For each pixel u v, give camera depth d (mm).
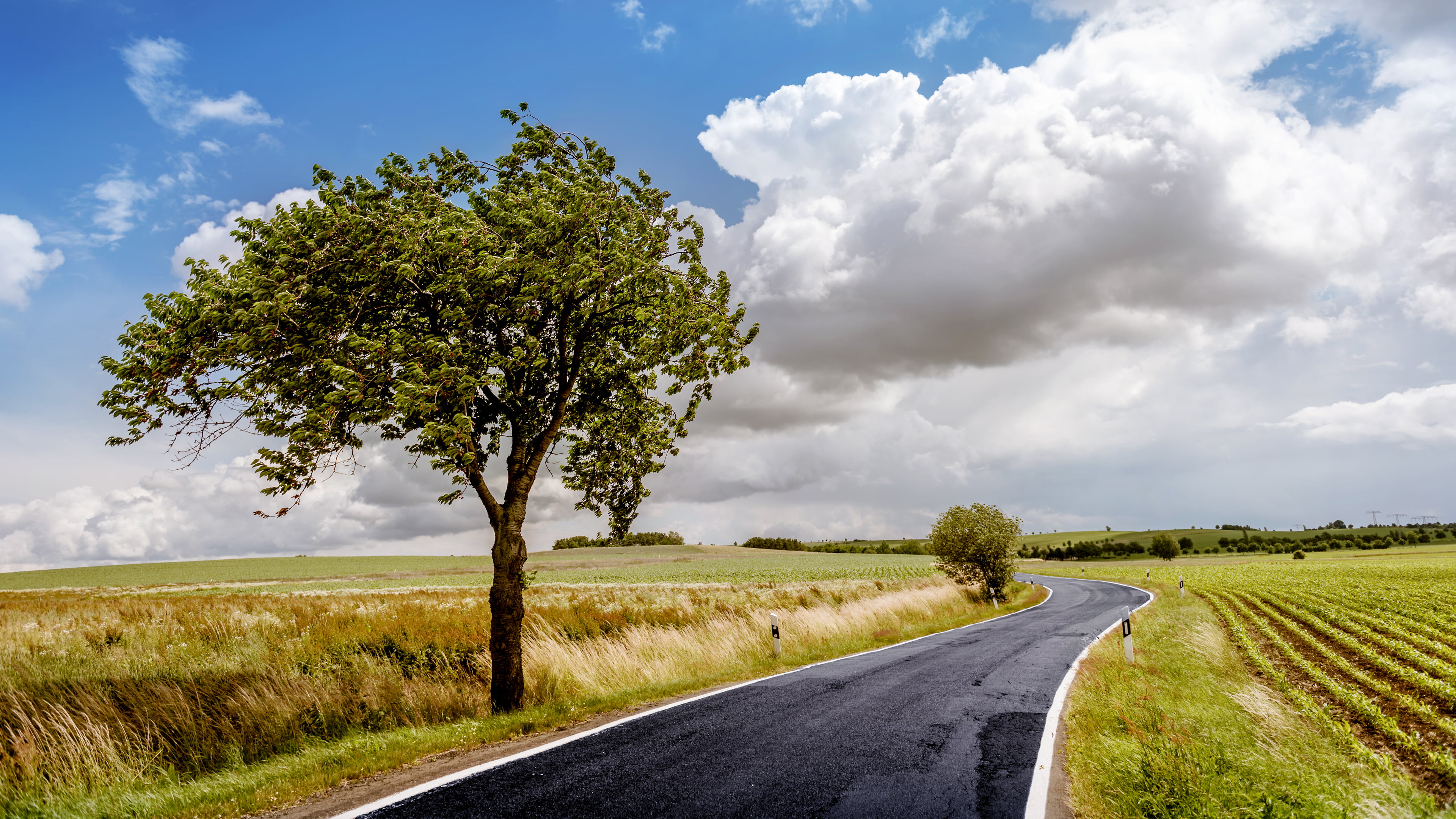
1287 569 55500
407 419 8562
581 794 5035
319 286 7484
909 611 22062
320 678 8539
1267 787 4789
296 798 5117
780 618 16422
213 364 7004
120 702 7453
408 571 72750
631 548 118438
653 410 11797
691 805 4797
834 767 5738
